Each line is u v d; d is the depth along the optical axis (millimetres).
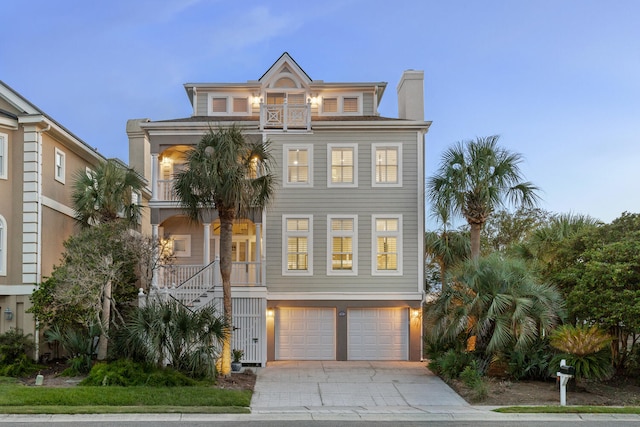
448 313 15195
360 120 20484
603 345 13602
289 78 22000
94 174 18000
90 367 15344
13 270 17531
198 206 15555
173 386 13375
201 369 14188
